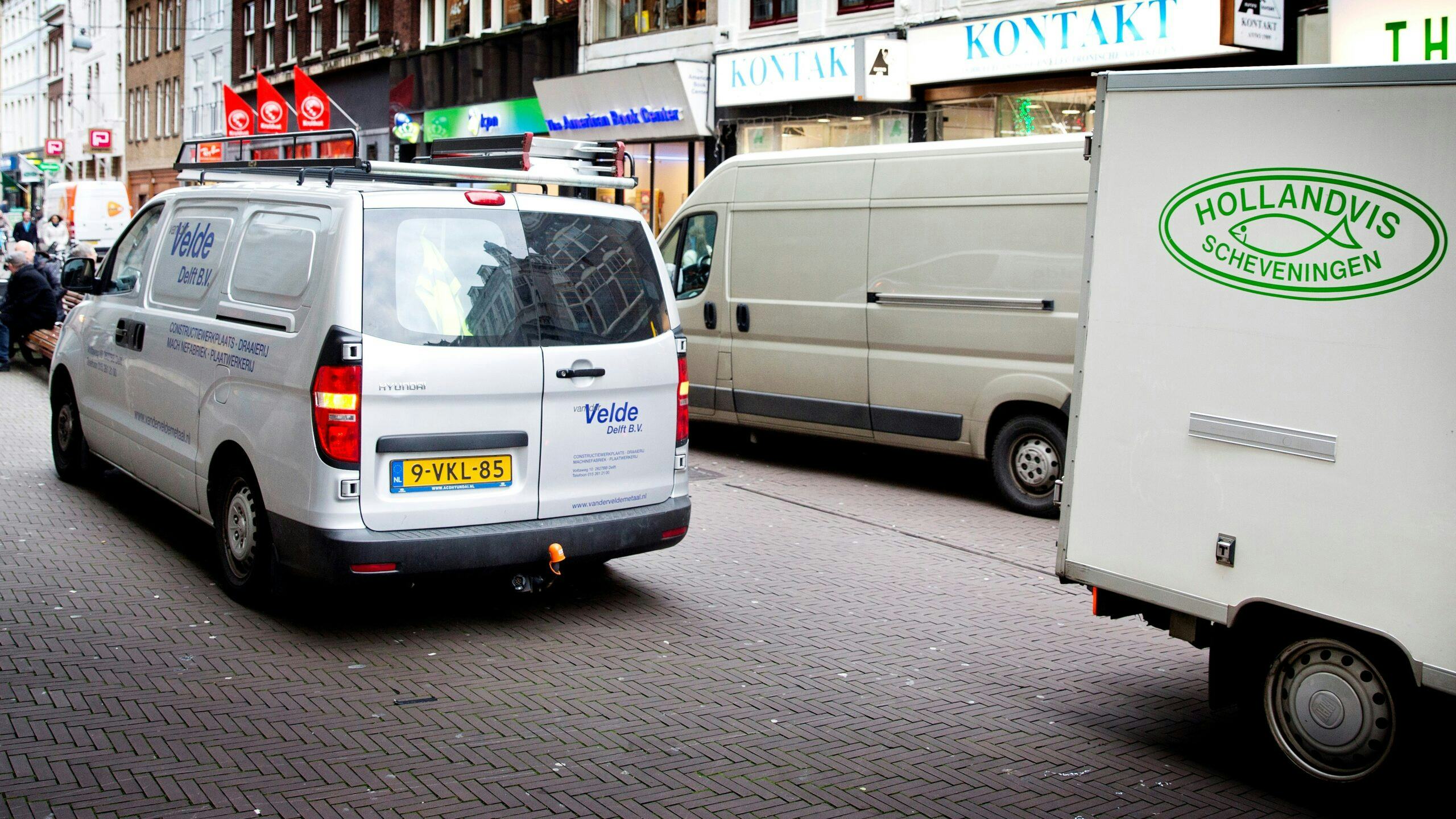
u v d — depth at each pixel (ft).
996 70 51.88
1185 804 15.01
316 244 19.44
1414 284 13.55
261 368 19.88
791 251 35.76
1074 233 29.84
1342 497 14.23
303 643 19.51
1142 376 16.12
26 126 250.37
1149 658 20.68
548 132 81.35
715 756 15.85
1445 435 13.38
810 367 35.42
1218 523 15.40
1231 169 15.08
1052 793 15.16
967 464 38.96
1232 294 15.14
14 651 18.51
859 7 60.18
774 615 22.29
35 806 13.48
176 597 21.49
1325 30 39.93
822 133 62.08
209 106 152.25
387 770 14.94
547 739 16.16
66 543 24.71
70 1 213.25
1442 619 13.46
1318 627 14.98
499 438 19.57
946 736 16.92
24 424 38.68
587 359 20.39
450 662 18.98
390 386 18.63
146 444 24.29
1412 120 13.51
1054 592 24.62
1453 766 15.12
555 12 84.99
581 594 23.06
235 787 14.26
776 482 35.06
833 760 15.92
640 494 21.27
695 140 70.95
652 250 21.89
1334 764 14.97
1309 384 14.47
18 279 52.42
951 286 32.12
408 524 18.93
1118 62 46.93
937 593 24.20
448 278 19.42
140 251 26.14
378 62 110.73
